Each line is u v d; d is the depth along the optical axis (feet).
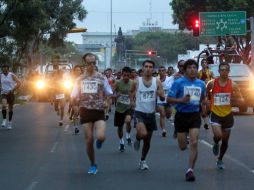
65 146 54.08
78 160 45.24
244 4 167.43
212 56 106.73
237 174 38.68
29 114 98.89
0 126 74.64
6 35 119.44
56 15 183.93
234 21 166.81
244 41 203.21
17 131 68.59
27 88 184.34
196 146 36.11
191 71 36.63
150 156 47.26
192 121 36.35
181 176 37.99
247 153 48.88
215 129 39.45
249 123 77.97
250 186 34.47
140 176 38.04
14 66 137.69
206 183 35.45
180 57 336.70
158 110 61.93
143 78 39.29
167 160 45.09
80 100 38.24
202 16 168.25
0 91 71.92
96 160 45.19
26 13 114.62
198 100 36.42
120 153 49.26
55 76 74.49
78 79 38.34
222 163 40.88
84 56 38.63
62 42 191.21
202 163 43.55
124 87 50.37
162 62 466.29
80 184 35.37
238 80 94.73
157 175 38.37
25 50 175.42
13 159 46.01
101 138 37.68
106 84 38.19
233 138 60.23
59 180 36.73
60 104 74.38
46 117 91.15
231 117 39.75
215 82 39.58
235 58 109.40
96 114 38.06
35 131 68.39
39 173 39.42
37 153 49.44
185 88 36.42
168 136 62.49
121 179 36.99
